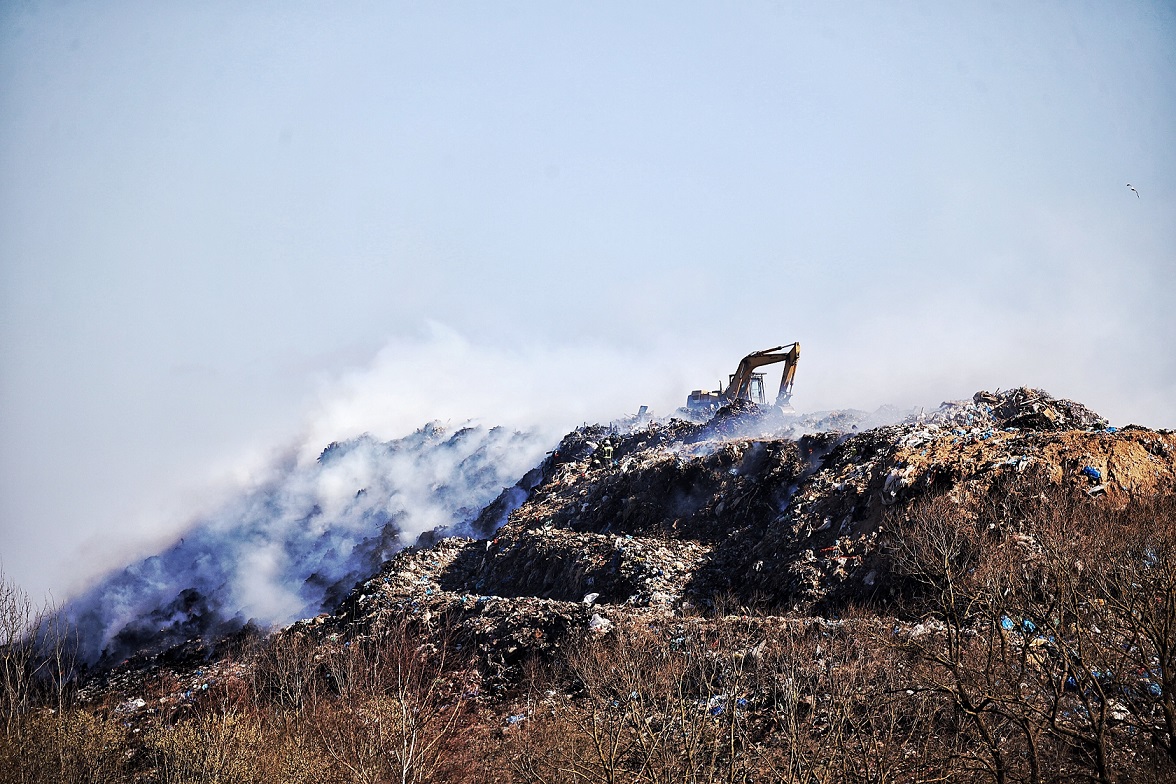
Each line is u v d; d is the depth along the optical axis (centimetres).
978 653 11244
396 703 14725
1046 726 9612
